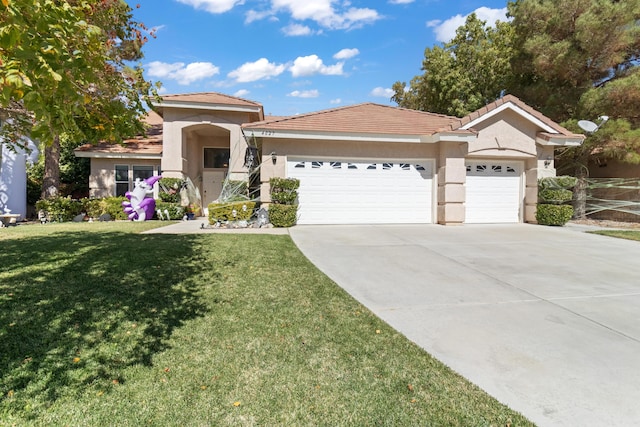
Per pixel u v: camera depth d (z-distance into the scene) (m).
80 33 2.99
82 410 2.55
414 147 13.51
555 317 4.57
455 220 13.22
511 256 7.95
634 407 2.80
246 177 15.16
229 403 2.70
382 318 4.45
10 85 2.23
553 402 2.84
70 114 3.00
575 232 11.53
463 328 4.20
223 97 15.88
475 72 22.33
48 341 3.48
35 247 7.21
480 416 2.65
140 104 4.68
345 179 13.22
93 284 5.05
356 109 14.71
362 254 7.91
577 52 14.58
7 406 2.56
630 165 16.02
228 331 3.89
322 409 2.67
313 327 4.09
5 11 2.22
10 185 15.68
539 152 13.89
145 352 3.38
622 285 5.95
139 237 8.86
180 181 14.98
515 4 17.50
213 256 6.97
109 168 17.00
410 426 2.52
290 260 7.04
